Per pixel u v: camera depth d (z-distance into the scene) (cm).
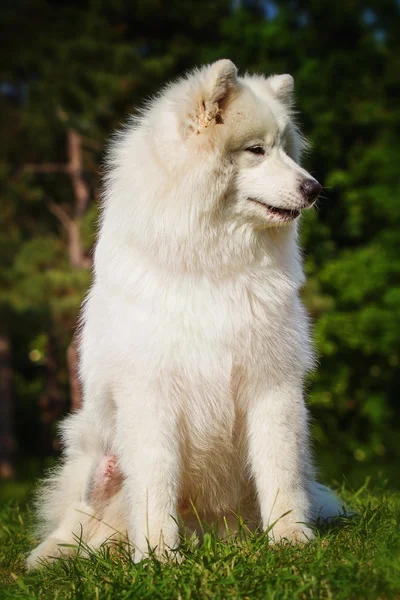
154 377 442
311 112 2080
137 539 443
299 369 464
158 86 1966
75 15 2081
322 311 1758
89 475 501
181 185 440
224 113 452
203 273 446
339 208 2134
